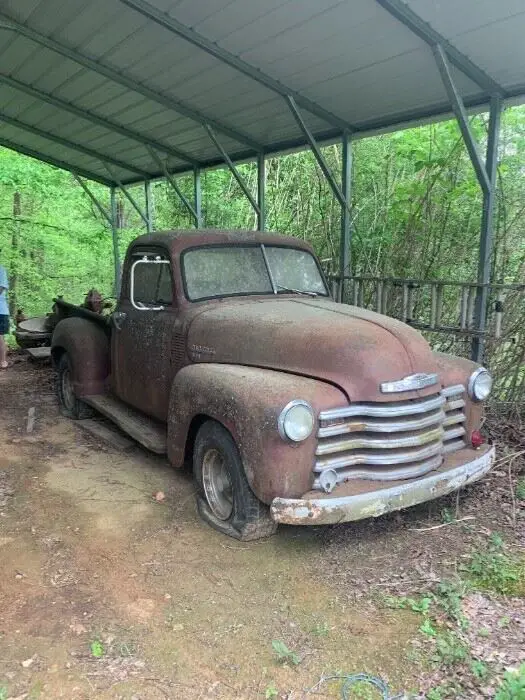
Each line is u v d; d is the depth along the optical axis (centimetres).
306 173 1026
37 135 1015
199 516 402
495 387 574
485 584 319
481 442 397
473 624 285
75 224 1563
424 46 506
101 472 489
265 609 303
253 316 409
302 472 319
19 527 392
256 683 252
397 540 367
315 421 319
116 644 277
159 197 1505
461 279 669
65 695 246
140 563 347
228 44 562
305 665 262
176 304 459
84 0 540
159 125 859
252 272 482
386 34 498
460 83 552
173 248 462
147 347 492
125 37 598
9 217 1438
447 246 690
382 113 662
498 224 598
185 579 330
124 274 539
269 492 320
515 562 340
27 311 1505
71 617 297
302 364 357
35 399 732
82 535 381
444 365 392
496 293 557
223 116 765
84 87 768
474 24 455
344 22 489
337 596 312
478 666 254
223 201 1320
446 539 367
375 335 354
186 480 469
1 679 254
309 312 408
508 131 705
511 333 560
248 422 326
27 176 1343
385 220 792
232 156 931
